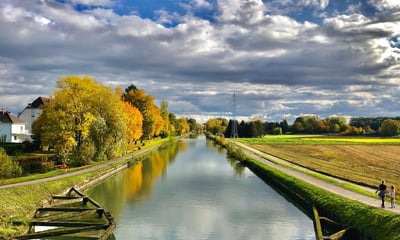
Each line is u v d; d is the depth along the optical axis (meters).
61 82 69.75
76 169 62.53
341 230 29.27
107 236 29.72
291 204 43.56
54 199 43.00
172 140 171.38
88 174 56.66
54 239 30.73
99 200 45.09
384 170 65.56
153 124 130.00
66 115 68.25
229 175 66.81
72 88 70.19
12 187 40.75
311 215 38.06
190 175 66.50
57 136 66.38
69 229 29.66
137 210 40.19
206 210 40.53
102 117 78.44
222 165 82.19
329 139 166.50
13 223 31.50
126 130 86.69
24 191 40.16
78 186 50.84
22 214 34.84
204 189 52.69
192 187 54.22
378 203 34.38
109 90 81.75
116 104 81.88
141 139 131.62
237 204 43.44
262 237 31.34
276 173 58.50
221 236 31.70
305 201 41.16
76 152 69.88
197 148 139.50
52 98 69.75
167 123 183.88
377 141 146.00
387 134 195.00
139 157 88.25
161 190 51.72
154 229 33.47
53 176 53.53
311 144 132.88
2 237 27.88
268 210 40.66
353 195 38.88
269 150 112.25
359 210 31.23
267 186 55.53
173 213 39.03
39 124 75.12
